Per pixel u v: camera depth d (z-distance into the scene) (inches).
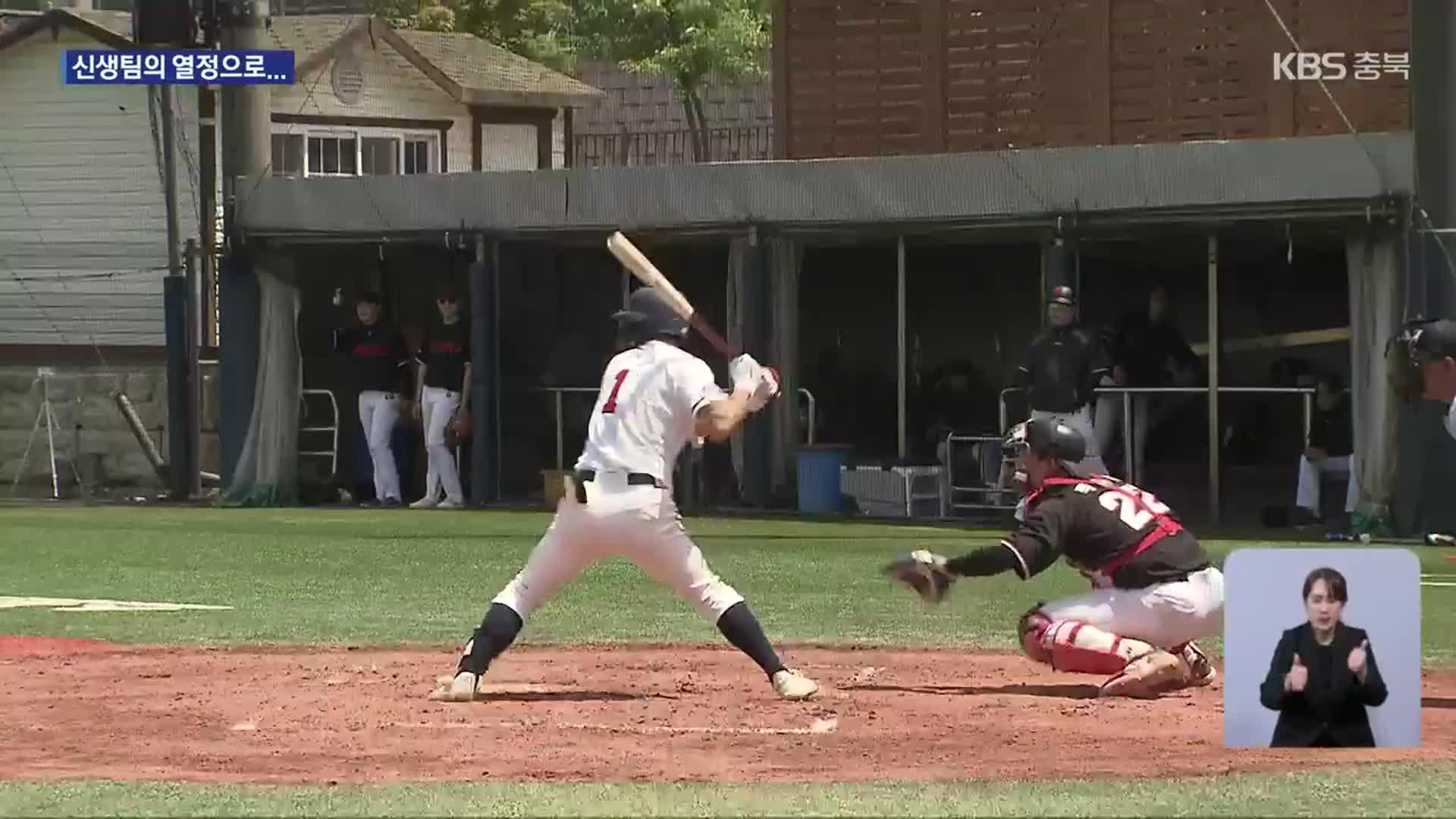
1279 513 2662.4
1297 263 2883.9
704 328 1201.4
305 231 3100.4
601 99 4554.6
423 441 3164.4
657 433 1174.3
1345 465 2618.1
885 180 2755.9
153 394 3469.5
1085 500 1210.6
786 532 2583.7
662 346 1178.0
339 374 3267.7
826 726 1110.4
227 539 2511.1
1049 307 2566.4
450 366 3051.2
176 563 2235.5
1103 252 2962.6
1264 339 2906.0
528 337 3184.1
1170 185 2566.4
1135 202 2593.5
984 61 3282.5
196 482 3312.0
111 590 1975.9
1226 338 2923.2
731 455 3036.4
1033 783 918.4
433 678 1337.4
